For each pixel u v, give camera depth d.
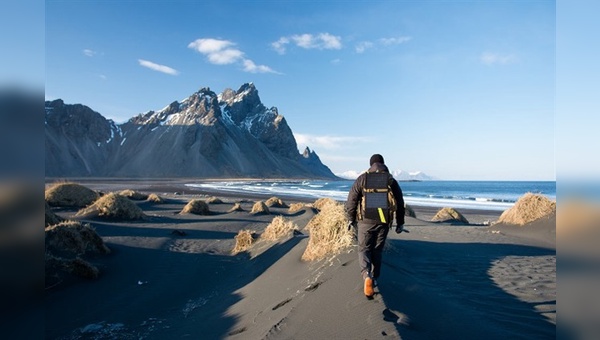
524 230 14.10
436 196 69.56
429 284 6.59
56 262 9.70
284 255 10.66
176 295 9.59
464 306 5.44
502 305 5.51
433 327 4.46
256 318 6.21
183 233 17.53
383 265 6.97
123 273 10.92
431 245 10.73
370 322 4.34
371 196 5.15
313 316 4.97
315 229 9.03
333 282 5.96
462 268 7.93
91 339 6.83
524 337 4.33
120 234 16.03
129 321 7.73
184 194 58.41
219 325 6.71
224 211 29.31
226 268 12.35
